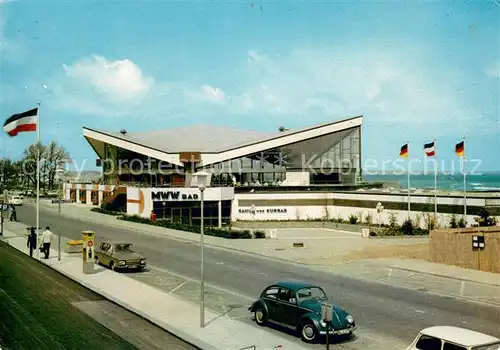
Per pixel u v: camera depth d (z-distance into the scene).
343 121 59.78
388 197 49.16
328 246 36.50
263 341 14.50
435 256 29.19
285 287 15.66
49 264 27.45
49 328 15.49
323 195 55.94
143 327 15.94
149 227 47.12
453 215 43.22
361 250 34.22
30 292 20.62
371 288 22.34
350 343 14.48
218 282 23.53
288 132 61.97
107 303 19.06
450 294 21.17
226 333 15.23
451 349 10.39
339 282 23.72
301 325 14.80
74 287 21.94
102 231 44.69
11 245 35.34
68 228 46.75
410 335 15.33
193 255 32.19
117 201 65.25
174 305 18.61
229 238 40.88
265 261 30.16
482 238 26.62
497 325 16.45
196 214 53.25
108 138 62.03
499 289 22.16
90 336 14.73
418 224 46.03
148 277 24.61
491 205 41.09
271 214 54.66
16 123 31.06
